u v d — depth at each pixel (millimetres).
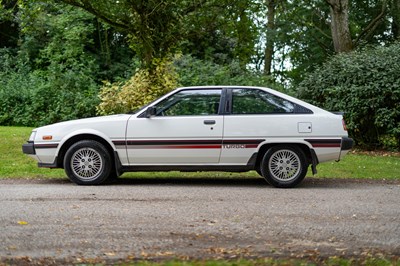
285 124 9828
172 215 7191
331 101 17766
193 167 9953
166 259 4996
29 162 12602
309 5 31094
